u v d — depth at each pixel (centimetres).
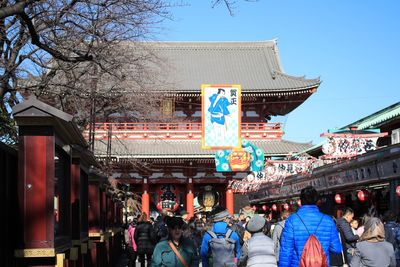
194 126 6209
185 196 6581
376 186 2888
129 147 5850
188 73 7062
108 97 2523
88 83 2405
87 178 1667
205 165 6231
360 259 1092
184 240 1090
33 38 1501
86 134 4138
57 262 1078
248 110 6469
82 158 1533
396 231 1555
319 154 4184
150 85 3662
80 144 1382
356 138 2455
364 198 2931
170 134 6094
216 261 1292
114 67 2205
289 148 6050
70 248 1319
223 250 1293
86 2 1861
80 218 1468
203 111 4753
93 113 2553
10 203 1073
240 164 5059
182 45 7538
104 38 2050
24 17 1381
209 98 4750
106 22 2000
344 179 3086
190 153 5938
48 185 1064
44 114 1059
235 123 4759
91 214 1978
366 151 2455
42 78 2198
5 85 1902
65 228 1252
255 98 6328
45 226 1057
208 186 6150
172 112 5956
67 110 2602
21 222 1053
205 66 7262
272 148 6072
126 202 4928
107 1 1898
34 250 1044
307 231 968
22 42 1939
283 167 3434
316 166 3422
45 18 1897
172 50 7481
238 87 4769
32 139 1070
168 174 6256
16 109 1053
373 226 1086
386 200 3034
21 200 1057
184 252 1073
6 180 1020
